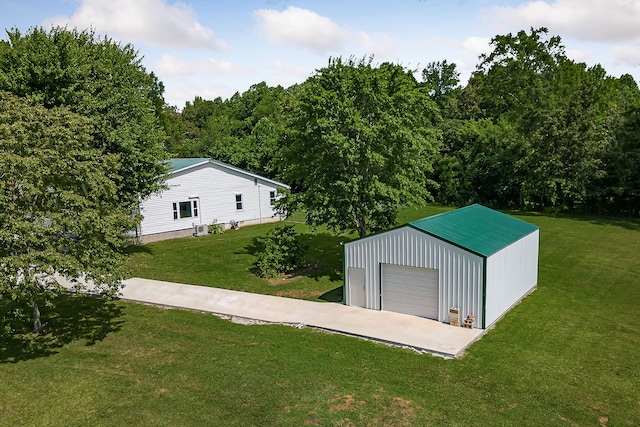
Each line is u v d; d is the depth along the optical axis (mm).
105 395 10742
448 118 57125
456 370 11445
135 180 22656
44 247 12891
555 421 9297
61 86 21672
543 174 35156
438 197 45062
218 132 58500
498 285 14805
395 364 11805
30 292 12672
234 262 22984
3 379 11656
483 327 13977
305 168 20594
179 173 29203
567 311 15711
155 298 17625
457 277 14266
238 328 14617
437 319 14828
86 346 13555
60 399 10633
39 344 13781
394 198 19000
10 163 12047
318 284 19281
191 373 11633
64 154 13508
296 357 12328
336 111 19172
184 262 23125
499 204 40500
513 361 11930
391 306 15773
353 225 20844
